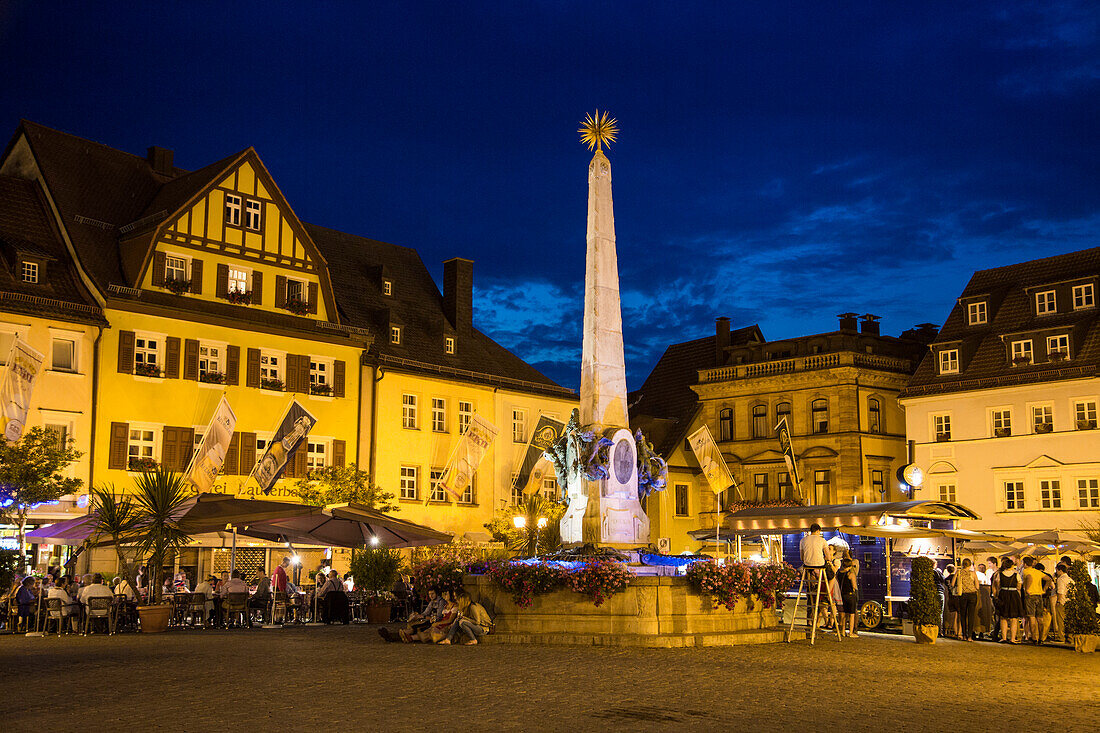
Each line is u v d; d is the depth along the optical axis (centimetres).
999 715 1201
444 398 5012
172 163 4747
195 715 1133
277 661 1700
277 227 4431
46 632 2458
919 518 2986
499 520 4759
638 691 1339
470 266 5534
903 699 1310
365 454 4650
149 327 4016
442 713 1154
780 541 3659
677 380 6562
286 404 4375
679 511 5969
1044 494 4825
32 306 3722
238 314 4259
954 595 2497
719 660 1733
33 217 4109
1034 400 4894
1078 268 5050
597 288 2406
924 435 5250
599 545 2267
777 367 5862
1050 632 2458
